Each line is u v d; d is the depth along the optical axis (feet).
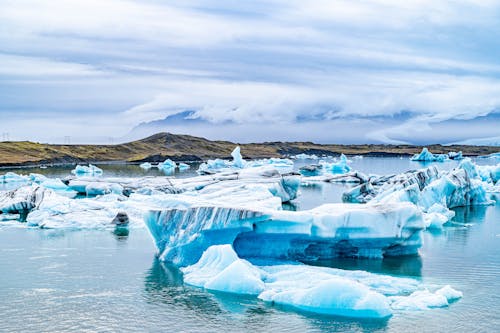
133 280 98.68
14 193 184.44
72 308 85.35
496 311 82.23
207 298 88.79
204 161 576.20
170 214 112.88
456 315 80.59
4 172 380.17
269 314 81.76
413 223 110.11
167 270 104.78
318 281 91.20
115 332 76.95
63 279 99.71
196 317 81.41
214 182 226.58
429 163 568.82
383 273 101.91
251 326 77.97
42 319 81.25
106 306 86.07
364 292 82.43
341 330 76.13
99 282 97.66
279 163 476.54
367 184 223.71
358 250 112.47
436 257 114.73
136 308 85.15
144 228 147.95
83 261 112.06
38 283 97.45
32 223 154.30
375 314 79.82
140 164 501.15
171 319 80.89
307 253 111.45
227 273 92.27
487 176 274.57
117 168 450.30
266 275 95.76
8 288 94.73
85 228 148.36
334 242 109.09
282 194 211.82
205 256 101.50
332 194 245.45
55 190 240.32
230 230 104.17
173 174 375.04
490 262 110.93
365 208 111.34
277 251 108.06
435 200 179.22
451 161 604.49
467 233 143.23
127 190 225.76
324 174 364.17
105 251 120.78
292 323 78.59
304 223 103.81
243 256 107.04
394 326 77.05
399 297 86.74
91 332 76.95
